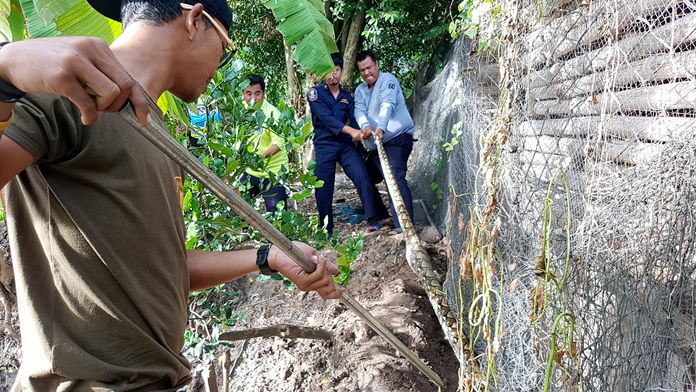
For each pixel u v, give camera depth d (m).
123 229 1.43
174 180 1.59
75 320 1.45
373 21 7.68
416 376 3.25
